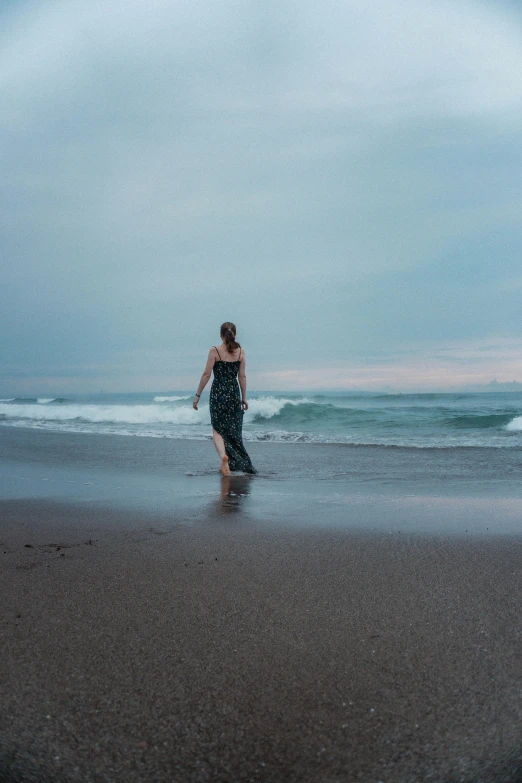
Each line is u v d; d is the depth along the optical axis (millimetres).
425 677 1798
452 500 4953
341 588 2648
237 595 2570
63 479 6469
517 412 18125
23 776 1409
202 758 1456
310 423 15609
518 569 2873
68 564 3090
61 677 1829
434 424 14227
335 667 1874
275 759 1446
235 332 7031
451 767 1410
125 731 1560
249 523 4129
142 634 2145
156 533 3834
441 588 2617
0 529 3975
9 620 2291
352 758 1446
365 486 5902
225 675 1832
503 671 1817
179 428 14539
